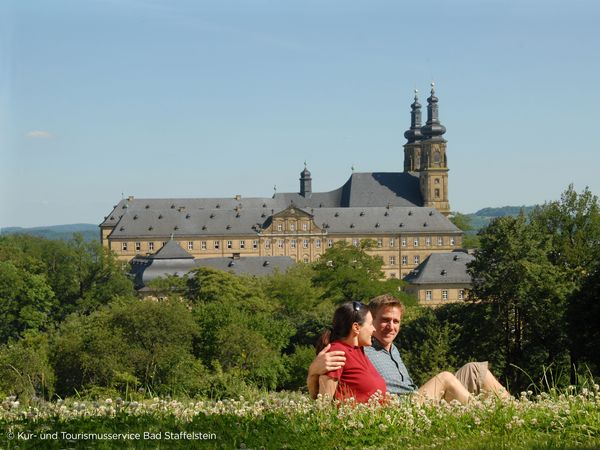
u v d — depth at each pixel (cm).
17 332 16038
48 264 18212
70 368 8181
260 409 1542
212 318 10194
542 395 1576
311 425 1373
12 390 4550
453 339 8444
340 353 1469
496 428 1385
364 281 15762
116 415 1525
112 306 10719
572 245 10144
